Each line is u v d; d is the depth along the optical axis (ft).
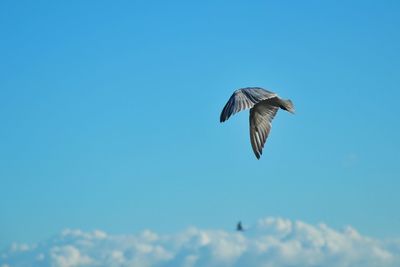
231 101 47.70
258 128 62.18
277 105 62.08
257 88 48.98
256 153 62.03
